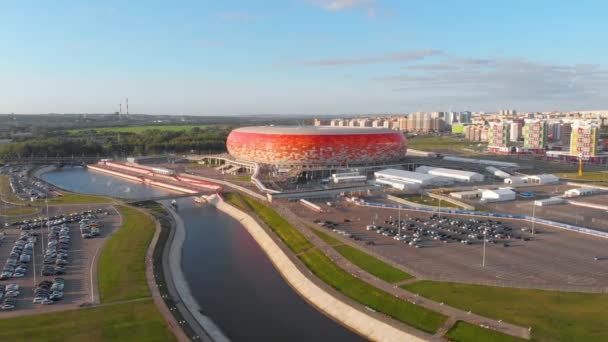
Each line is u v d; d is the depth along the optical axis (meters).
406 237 151.50
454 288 111.19
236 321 109.56
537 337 88.56
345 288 119.31
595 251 136.50
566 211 189.38
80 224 179.00
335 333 103.38
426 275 119.50
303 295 123.50
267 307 117.19
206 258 155.00
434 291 110.06
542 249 139.12
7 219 188.62
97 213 199.62
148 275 129.00
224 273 141.00
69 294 114.06
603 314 96.25
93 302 109.88
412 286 113.50
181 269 143.88
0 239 155.25
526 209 193.62
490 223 169.38
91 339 93.69
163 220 194.38
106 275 126.69
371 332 101.00
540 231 158.88
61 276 125.50
